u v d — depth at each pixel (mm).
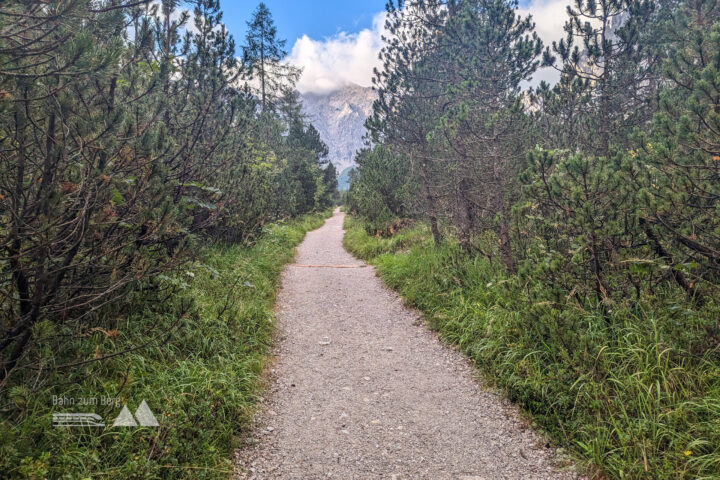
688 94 5387
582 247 4469
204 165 7016
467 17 10320
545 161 4918
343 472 3236
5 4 2648
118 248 3738
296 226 21844
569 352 4078
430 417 4105
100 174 3143
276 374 5113
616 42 9727
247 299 7145
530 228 5898
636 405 3463
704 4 7777
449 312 6637
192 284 6617
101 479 2650
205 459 3156
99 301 4117
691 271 4285
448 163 10359
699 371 3557
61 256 3338
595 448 3246
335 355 5797
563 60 10141
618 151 4668
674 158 4316
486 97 10086
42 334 2848
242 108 8766
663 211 3980
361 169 16844
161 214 3750
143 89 4555
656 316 4156
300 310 7922
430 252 10164
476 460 3389
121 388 3191
